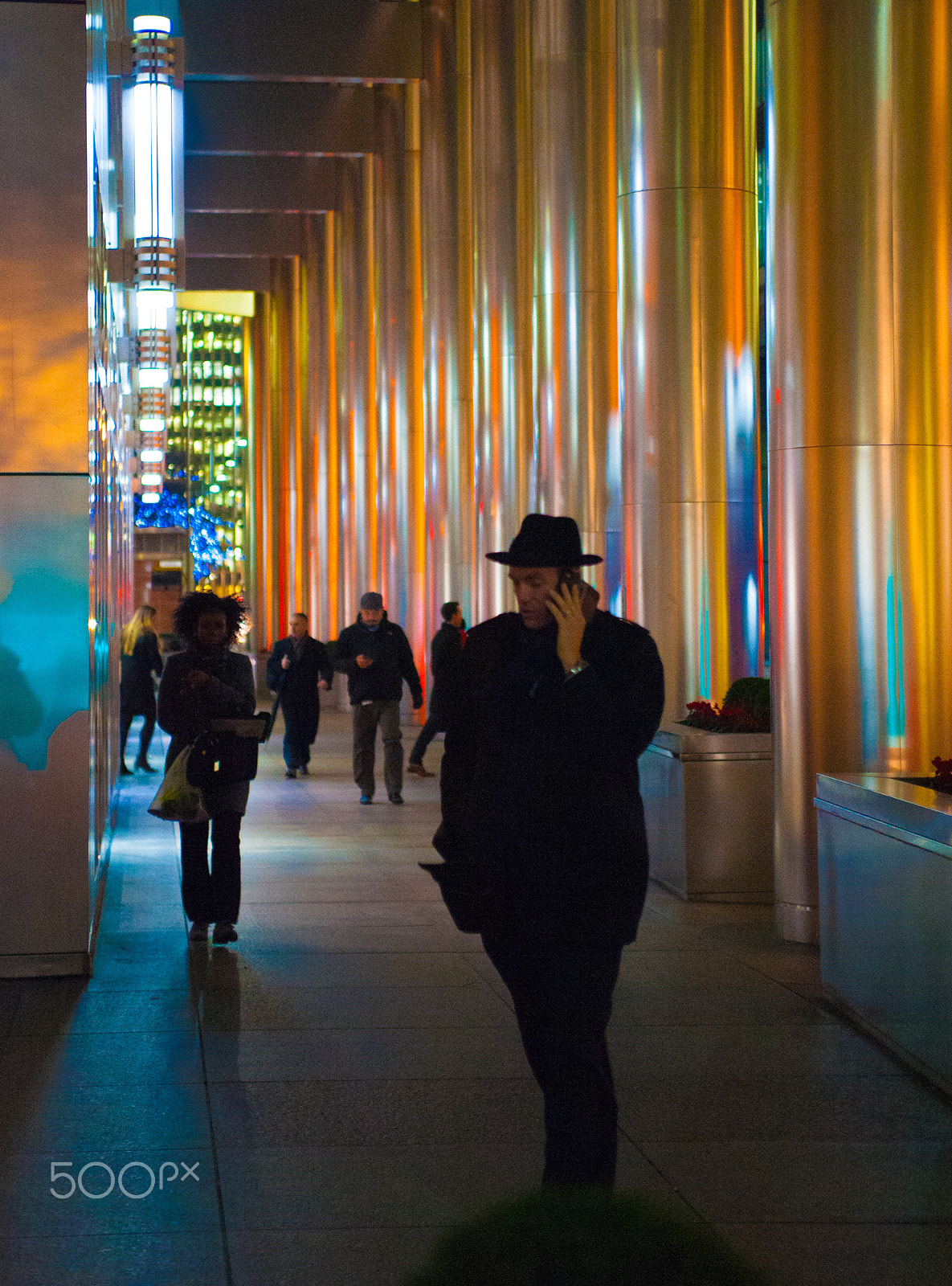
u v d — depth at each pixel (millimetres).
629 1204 1481
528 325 21859
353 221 33844
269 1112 5090
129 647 18625
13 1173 4492
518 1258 1441
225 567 74188
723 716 9891
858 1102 5207
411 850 11852
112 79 11117
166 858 11562
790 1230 4047
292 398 47531
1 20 7270
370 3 25281
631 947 7957
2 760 7238
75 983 7145
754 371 12562
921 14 7621
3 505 7238
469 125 25125
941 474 7723
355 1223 4082
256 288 48031
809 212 7758
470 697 4000
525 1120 4996
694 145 12289
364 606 15227
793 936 8047
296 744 18047
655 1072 5590
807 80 7750
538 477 17844
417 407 29156
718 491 12445
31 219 7258
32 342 7258
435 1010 6570
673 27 12258
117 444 14453
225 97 29359
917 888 5465
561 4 17359
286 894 9789
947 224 7707
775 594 8062
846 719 7785
